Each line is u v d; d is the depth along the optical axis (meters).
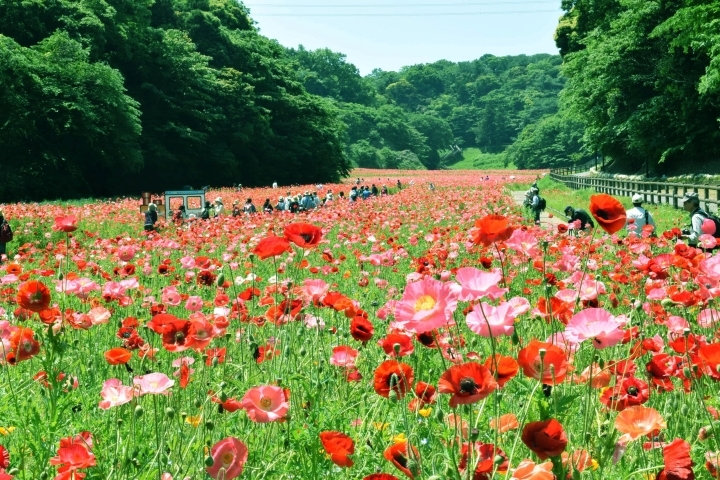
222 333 3.74
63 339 4.06
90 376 4.16
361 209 22.62
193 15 79.31
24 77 46.47
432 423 2.64
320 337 4.18
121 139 53.72
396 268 8.81
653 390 3.09
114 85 51.16
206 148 69.06
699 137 44.56
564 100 52.69
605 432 2.28
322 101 88.88
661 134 46.09
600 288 3.35
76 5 57.03
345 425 3.07
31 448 2.80
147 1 65.75
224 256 7.19
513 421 2.38
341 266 10.09
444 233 11.91
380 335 4.71
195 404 3.32
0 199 45.25
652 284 4.48
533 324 4.12
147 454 2.91
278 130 81.19
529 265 6.64
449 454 2.01
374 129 181.62
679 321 3.44
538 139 173.38
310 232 3.51
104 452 2.80
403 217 19.56
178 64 66.31
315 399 3.23
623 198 28.28
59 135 49.62
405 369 2.44
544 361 2.04
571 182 48.47
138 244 12.44
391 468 2.67
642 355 3.54
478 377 1.88
